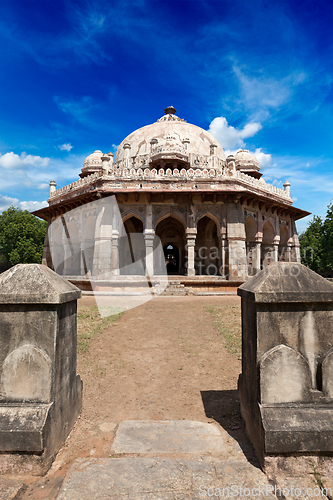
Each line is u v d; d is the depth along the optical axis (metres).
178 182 14.75
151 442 2.62
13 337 2.39
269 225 17.91
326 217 27.16
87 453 2.46
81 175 22.84
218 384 4.04
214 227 18.84
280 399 2.33
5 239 33.19
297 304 2.43
